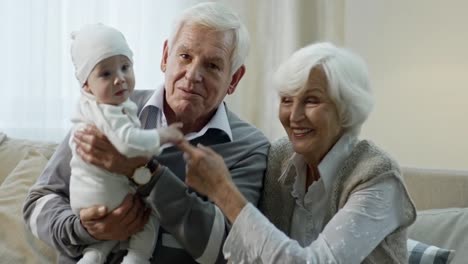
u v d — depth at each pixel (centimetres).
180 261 151
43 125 285
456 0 238
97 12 280
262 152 167
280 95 150
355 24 260
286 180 160
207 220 142
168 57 161
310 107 145
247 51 162
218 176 135
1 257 199
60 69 284
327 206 150
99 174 135
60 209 150
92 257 141
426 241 187
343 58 146
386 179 139
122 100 133
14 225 207
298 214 157
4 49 289
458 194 199
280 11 270
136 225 138
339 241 130
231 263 133
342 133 150
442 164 246
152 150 129
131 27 283
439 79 244
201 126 166
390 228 138
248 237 130
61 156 159
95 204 136
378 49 256
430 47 245
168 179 138
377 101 256
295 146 149
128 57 136
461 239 183
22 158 236
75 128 138
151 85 283
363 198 136
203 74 153
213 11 155
